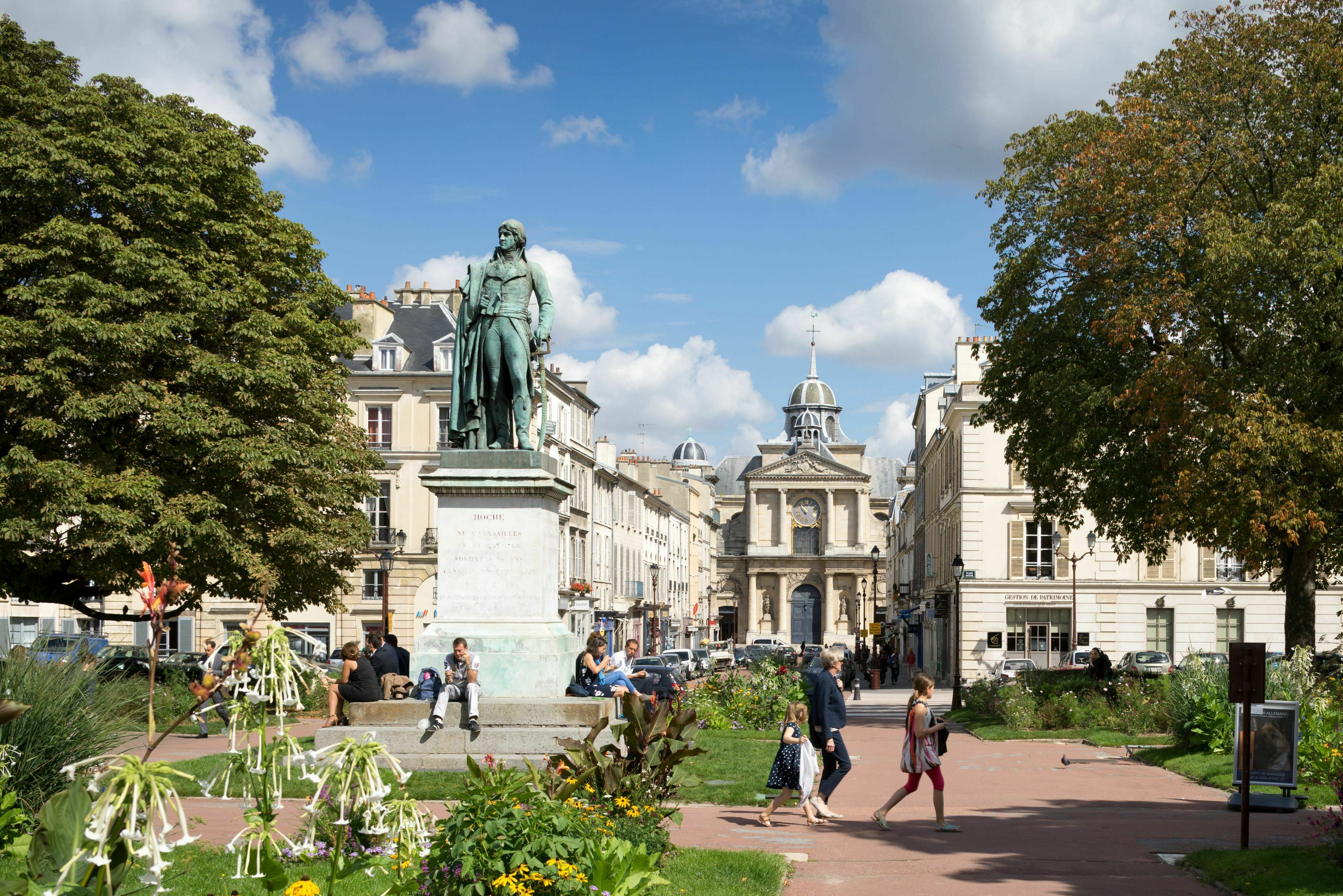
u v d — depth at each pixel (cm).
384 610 3409
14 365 2431
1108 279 2597
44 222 2534
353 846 750
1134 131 2544
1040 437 2944
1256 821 1295
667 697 2266
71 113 2512
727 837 1167
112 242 2456
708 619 12625
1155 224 2467
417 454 5372
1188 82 2606
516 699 1455
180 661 2922
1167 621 4925
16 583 2631
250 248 2789
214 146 2788
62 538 2580
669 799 1146
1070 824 1271
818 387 16238
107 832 391
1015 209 3003
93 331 2386
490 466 1512
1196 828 1241
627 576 8069
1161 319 2438
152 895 436
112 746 984
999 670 4625
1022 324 2906
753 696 2564
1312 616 2581
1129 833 1210
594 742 1390
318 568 2847
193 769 1439
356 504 3170
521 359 1567
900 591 8731
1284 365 2331
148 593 498
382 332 5638
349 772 519
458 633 1498
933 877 978
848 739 2473
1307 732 1549
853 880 966
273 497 2675
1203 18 2631
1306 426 2205
